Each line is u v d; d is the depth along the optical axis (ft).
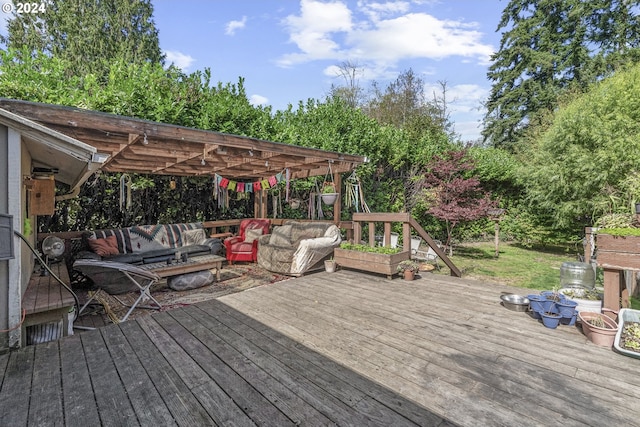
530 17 59.26
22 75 13.64
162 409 5.68
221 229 24.12
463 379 6.56
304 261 17.42
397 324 9.48
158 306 12.69
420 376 6.68
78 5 45.68
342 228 20.36
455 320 9.75
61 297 9.25
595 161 25.72
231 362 7.30
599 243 9.14
